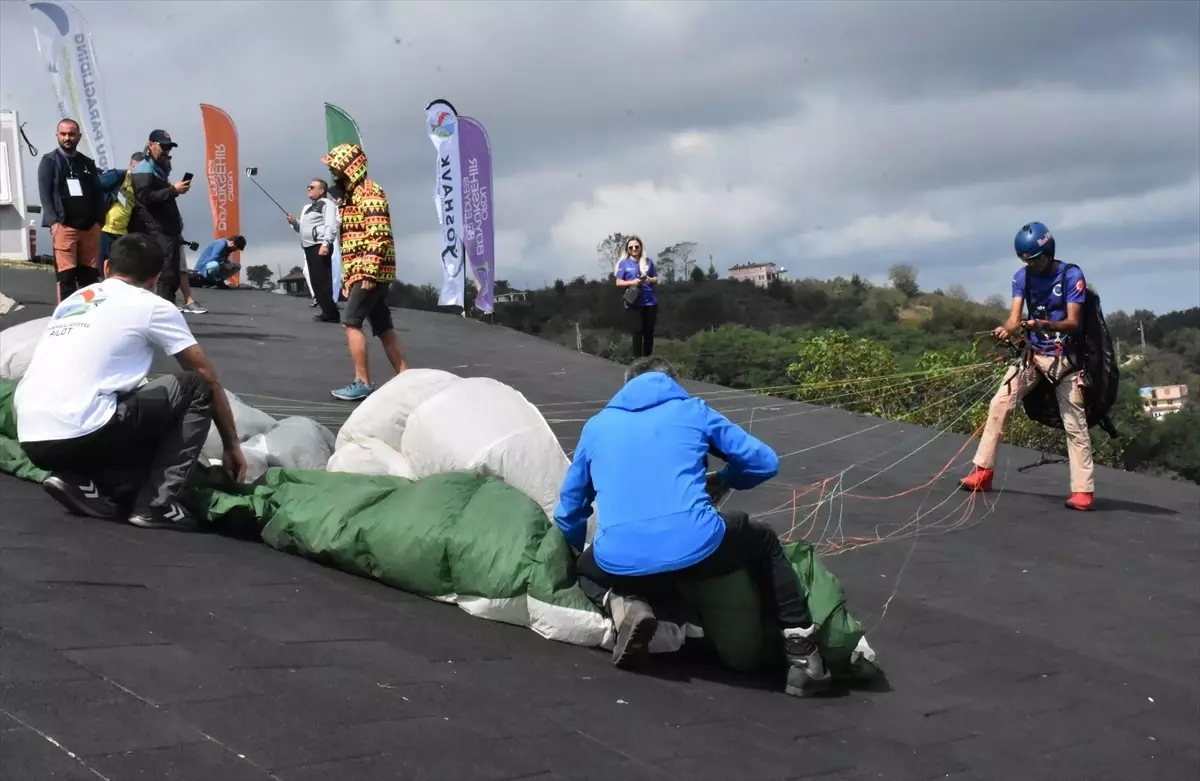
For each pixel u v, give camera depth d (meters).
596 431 4.27
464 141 15.95
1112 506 8.28
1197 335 67.00
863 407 13.51
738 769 3.43
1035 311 7.91
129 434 4.71
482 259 16.19
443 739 3.17
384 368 11.22
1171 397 47.06
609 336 30.66
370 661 3.69
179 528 4.88
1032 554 6.88
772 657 4.41
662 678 4.20
